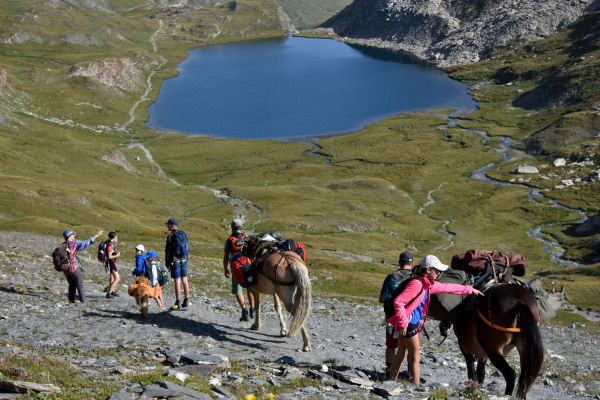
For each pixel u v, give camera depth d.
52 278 24.41
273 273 13.42
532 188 164.12
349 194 149.88
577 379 17.78
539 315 10.06
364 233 111.44
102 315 16.62
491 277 10.65
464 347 10.69
